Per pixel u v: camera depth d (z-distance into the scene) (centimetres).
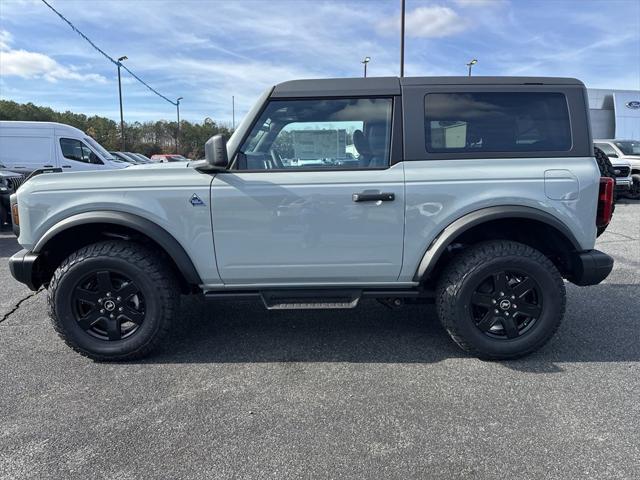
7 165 1236
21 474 212
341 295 327
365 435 240
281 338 367
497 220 320
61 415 260
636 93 2247
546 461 219
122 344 320
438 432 242
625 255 641
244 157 314
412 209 308
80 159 1309
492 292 315
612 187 318
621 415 255
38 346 353
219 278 322
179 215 309
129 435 241
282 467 216
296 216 308
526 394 278
